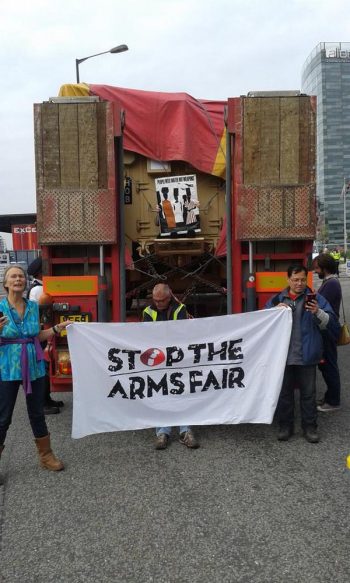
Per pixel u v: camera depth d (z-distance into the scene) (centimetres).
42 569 285
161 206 604
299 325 452
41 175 486
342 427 497
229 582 269
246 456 430
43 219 488
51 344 502
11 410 398
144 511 343
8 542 312
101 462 426
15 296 395
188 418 458
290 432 468
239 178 495
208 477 392
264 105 491
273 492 364
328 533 311
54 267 510
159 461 425
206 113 622
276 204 496
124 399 452
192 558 291
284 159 494
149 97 609
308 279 489
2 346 388
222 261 624
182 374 457
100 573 280
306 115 492
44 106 483
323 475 390
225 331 457
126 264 532
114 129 486
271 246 515
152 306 483
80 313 501
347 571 275
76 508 351
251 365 458
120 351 449
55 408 561
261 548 298
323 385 663
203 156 621
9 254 2394
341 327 530
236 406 460
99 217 489
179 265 624
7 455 448
